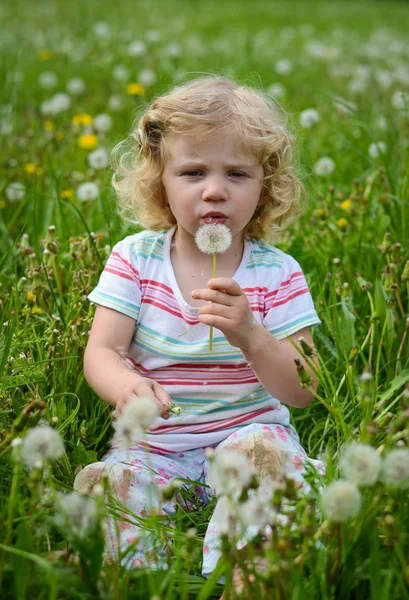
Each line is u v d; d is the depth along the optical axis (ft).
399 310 10.86
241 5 59.72
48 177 15.46
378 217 12.86
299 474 7.62
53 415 8.42
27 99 21.94
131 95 21.27
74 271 10.68
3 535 6.61
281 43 37.78
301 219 12.90
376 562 5.99
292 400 8.40
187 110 8.48
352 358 9.20
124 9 48.16
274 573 5.86
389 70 28.48
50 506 6.74
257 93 9.29
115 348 8.68
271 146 8.65
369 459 5.88
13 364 8.61
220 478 5.94
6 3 47.67
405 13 60.44
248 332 8.02
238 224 8.54
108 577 6.29
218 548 6.47
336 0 69.36
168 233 9.18
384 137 16.90
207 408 8.55
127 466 7.94
